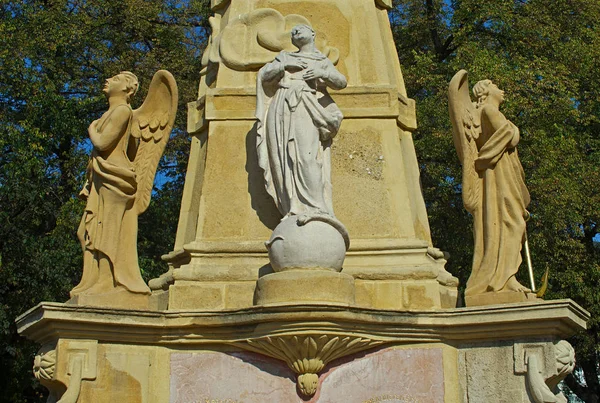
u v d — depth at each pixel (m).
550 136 15.27
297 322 7.50
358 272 8.23
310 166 8.00
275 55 9.09
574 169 15.07
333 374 7.88
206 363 8.00
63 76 17.34
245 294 8.20
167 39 18.19
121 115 8.34
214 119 8.91
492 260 8.30
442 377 7.96
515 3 17.16
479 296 8.20
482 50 15.55
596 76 16.48
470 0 16.42
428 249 8.59
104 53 17.53
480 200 8.50
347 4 9.32
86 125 17.36
